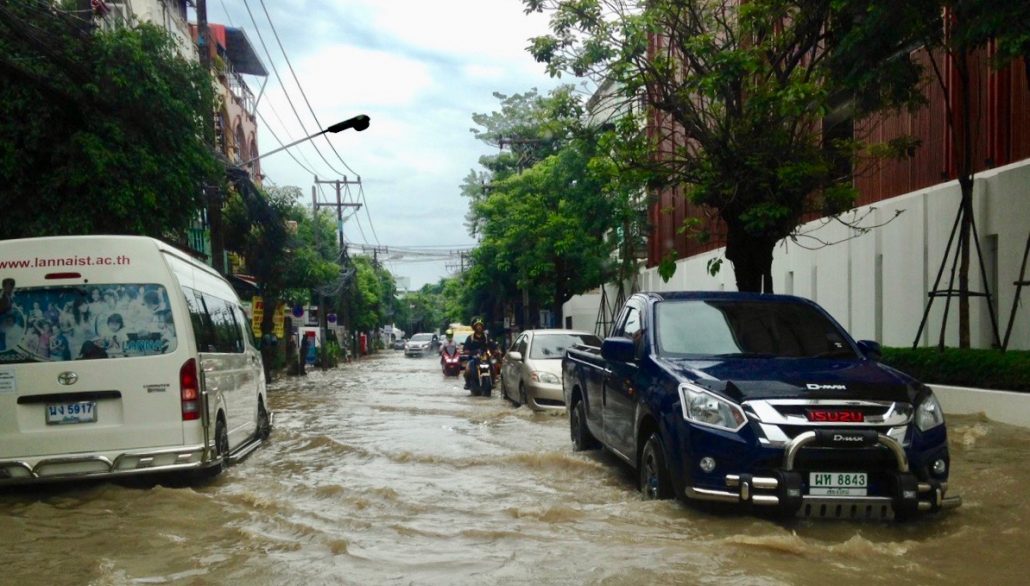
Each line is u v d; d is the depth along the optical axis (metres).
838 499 5.09
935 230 13.30
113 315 7.14
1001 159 12.30
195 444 7.21
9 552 5.11
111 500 6.68
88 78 11.96
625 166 13.21
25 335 6.95
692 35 13.04
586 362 8.82
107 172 11.98
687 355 6.43
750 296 7.18
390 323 114.25
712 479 5.29
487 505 6.34
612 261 28.11
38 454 6.79
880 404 5.27
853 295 15.89
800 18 12.49
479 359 19.22
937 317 13.26
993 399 9.84
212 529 5.70
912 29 10.14
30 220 11.81
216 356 8.23
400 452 9.24
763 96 11.86
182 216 13.55
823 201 13.62
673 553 4.71
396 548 5.02
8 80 11.58
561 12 12.74
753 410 5.25
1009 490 6.20
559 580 4.30
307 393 20.92
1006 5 8.51
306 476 8.01
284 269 28.52
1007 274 11.68
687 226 14.16
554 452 8.82
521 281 30.56
